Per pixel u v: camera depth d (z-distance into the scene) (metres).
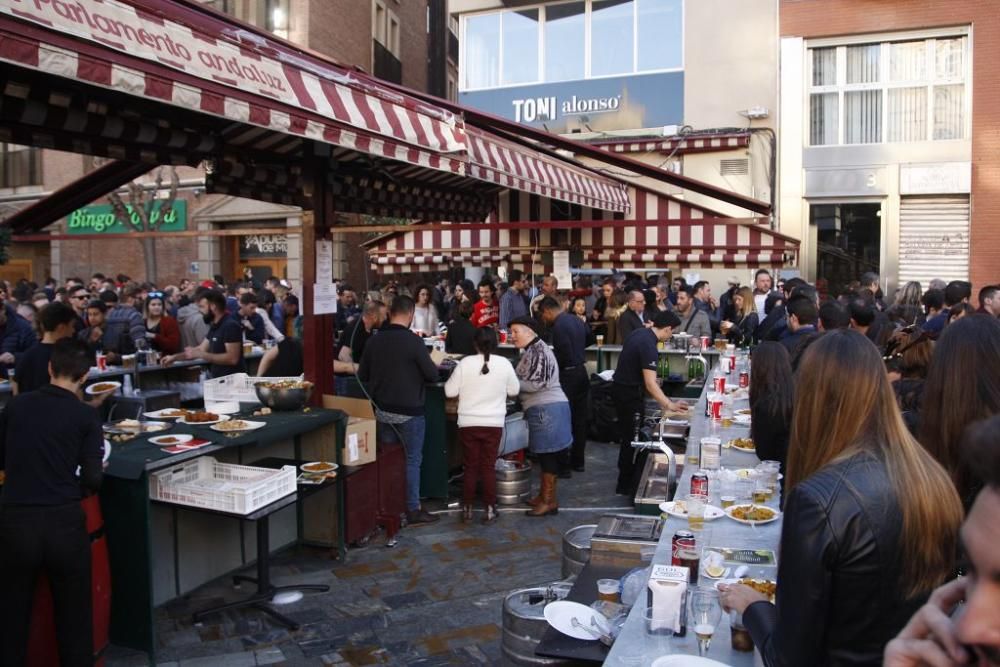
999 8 14.52
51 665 3.76
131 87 3.17
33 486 3.61
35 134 4.36
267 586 5.09
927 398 2.58
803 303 6.10
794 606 1.88
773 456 4.34
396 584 5.42
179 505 4.58
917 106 15.27
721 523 3.50
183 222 20.02
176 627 4.75
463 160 5.70
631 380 7.23
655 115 16.81
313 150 5.84
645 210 9.52
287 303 9.98
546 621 3.00
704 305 11.90
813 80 15.85
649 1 16.88
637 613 2.63
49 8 2.82
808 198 15.81
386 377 6.50
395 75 24.38
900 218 15.36
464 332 9.52
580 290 13.17
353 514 5.95
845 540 1.83
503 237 10.13
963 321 2.56
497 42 18.11
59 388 3.74
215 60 3.62
